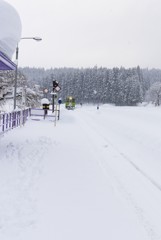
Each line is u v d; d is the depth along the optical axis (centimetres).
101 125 3058
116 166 1105
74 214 626
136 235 545
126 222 600
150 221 611
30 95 4900
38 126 2470
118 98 15950
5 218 580
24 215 601
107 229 564
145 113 4959
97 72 17438
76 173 969
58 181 862
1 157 1160
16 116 2288
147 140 1766
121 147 1575
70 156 1253
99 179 909
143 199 744
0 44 1351
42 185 811
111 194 770
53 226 563
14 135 1827
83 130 2381
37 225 562
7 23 1346
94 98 16262
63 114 4819
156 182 902
